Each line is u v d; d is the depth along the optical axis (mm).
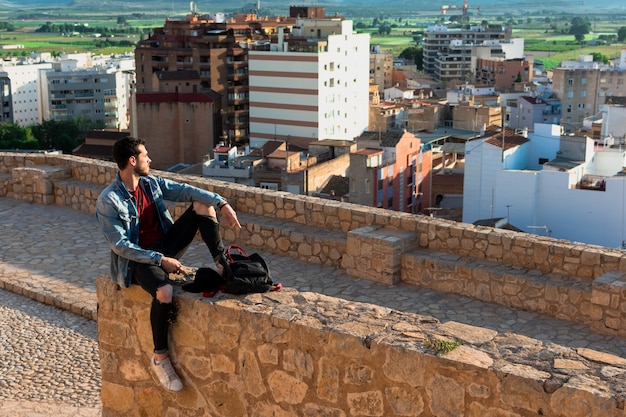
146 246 7082
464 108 125688
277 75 126062
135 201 6969
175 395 7059
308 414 6242
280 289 6934
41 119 177625
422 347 5676
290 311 6406
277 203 14945
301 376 6242
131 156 6855
